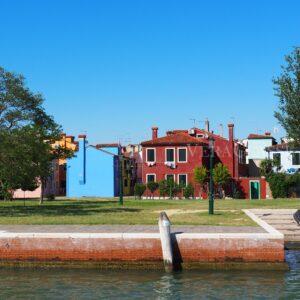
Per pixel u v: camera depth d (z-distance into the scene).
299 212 28.02
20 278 17.83
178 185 62.94
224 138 69.31
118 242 19.17
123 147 78.62
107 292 15.88
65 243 19.33
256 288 16.23
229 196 63.69
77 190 71.81
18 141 31.44
